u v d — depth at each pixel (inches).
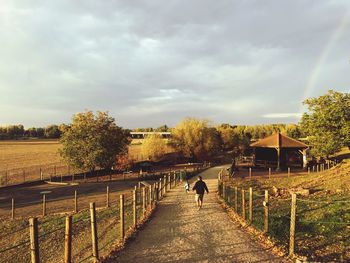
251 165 2434.8
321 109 1641.2
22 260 649.0
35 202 1217.4
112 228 698.8
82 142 1990.7
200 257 422.3
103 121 2065.7
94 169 2100.1
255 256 422.3
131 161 2284.7
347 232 490.3
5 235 818.8
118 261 415.5
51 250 681.0
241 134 4124.0
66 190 1491.1
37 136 7322.8
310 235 495.5
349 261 390.3
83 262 447.8
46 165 2588.6
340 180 1007.0
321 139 1647.4
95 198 1263.5
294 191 933.8
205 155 3102.9
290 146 2135.8
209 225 613.6
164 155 3009.4
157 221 668.1
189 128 3095.5
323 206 657.0
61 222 865.5
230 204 834.8
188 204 899.4
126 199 1156.5
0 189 1525.6
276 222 562.9
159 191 1058.7
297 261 380.2
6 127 7194.9
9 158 3139.8
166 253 443.5
